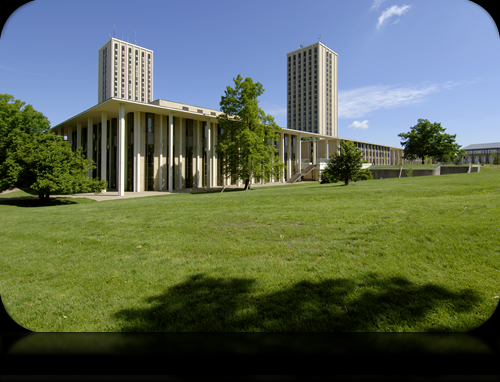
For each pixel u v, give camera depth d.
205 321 2.93
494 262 4.01
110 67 115.94
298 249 5.37
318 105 113.12
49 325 3.02
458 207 7.95
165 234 7.40
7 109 30.11
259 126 28.52
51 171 22.92
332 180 30.31
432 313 2.85
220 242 6.27
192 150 37.28
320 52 113.69
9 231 9.35
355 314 2.92
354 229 6.49
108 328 2.87
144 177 32.94
